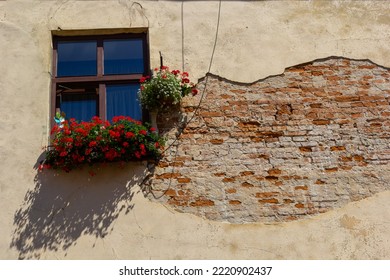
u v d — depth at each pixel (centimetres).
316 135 573
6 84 579
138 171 545
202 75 595
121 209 529
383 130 582
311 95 593
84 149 534
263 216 533
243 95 588
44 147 552
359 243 527
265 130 571
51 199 530
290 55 613
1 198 527
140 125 548
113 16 621
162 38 612
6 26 608
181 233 521
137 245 514
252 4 641
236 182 545
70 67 613
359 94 598
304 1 648
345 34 632
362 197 549
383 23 644
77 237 515
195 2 636
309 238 526
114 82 600
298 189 546
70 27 612
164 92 555
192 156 555
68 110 591
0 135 554
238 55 609
